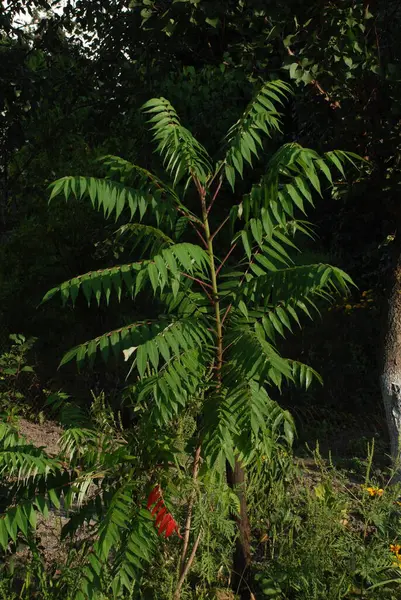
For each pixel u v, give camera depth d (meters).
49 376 9.35
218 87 7.71
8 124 9.82
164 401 3.42
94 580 3.40
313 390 9.34
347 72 5.56
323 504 4.61
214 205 7.21
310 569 4.28
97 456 3.71
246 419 3.34
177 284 3.51
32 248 10.32
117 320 9.61
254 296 3.62
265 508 4.81
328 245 11.20
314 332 9.84
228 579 4.47
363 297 10.55
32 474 3.65
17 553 4.55
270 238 3.62
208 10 5.97
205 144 7.56
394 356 5.98
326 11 5.45
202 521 3.88
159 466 3.73
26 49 10.07
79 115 10.22
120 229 3.63
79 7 9.34
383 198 6.02
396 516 5.00
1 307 10.15
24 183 11.08
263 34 5.79
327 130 6.28
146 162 7.88
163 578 4.09
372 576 4.36
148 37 7.55
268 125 6.97
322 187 9.46
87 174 10.30
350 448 7.49
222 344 3.70
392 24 6.20
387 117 5.57
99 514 3.64
